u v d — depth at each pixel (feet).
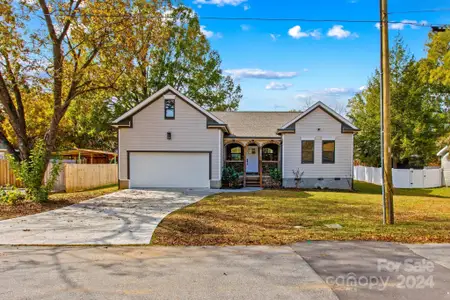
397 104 89.71
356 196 54.49
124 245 22.97
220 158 66.18
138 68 58.65
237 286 15.57
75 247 22.49
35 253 21.04
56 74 46.16
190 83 104.32
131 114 65.62
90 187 71.20
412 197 56.59
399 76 89.71
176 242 23.62
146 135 65.51
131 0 50.83
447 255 20.29
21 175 43.86
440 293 14.76
